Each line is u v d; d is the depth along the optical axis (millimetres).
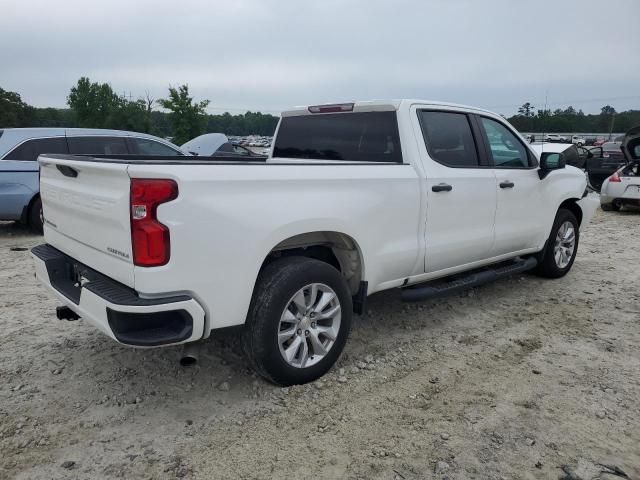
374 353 4230
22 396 3465
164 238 2859
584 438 3127
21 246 8180
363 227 3850
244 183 3170
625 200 12234
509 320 5027
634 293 5898
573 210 6660
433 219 4434
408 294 4395
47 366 3883
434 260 4523
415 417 3316
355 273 4043
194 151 12414
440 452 2969
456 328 4805
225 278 3109
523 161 5598
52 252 3875
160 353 4109
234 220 3102
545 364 4094
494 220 5098
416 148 4344
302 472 2793
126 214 2863
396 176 4090
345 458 2910
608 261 7430
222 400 3473
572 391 3670
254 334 3344
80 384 3637
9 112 77812
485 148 5047
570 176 6230
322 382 3711
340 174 3713
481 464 2873
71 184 3441
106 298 2943
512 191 5250
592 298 5703
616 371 3984
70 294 3455
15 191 8711
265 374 3465
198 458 2893
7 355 4055
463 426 3225
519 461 2906
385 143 4438
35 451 2920
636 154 12062
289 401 3465
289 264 3482
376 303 5367
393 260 4141
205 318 3105
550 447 3035
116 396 3492
